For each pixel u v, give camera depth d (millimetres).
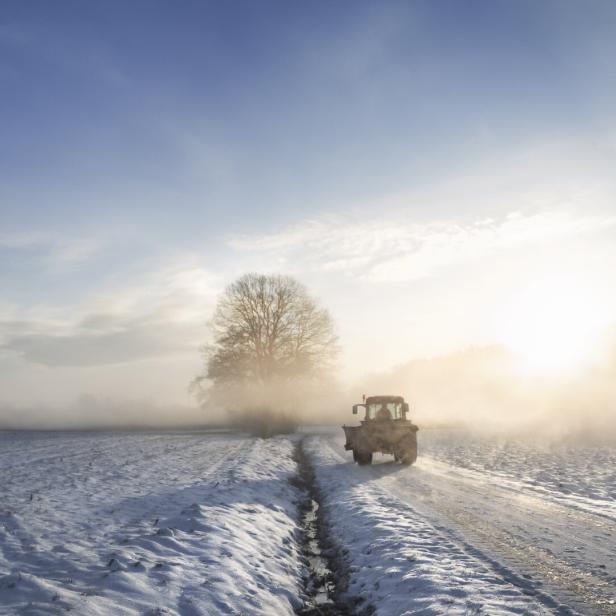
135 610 5539
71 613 5156
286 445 34375
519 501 12531
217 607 6027
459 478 17062
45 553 7457
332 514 12758
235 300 49406
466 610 5699
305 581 8195
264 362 48562
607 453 24172
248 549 8633
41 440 39969
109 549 7691
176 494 12953
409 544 8695
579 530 9438
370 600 6828
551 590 6359
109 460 21906
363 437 22188
